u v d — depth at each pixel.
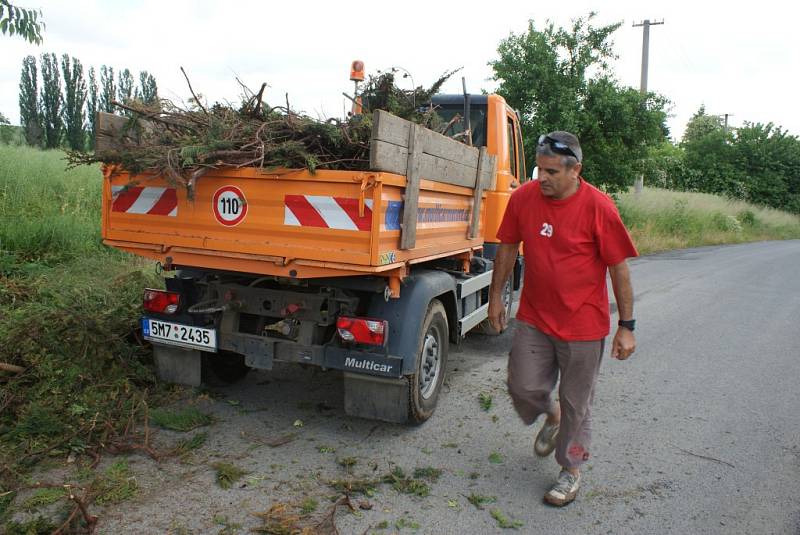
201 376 4.68
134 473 3.49
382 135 3.42
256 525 3.06
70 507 3.08
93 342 4.44
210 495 3.32
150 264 7.25
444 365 4.69
